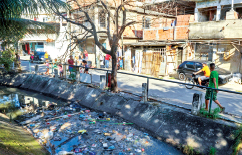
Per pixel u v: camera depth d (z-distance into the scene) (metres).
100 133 6.79
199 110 6.45
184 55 15.62
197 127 6.04
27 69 17.69
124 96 8.92
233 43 13.28
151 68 16.66
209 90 6.40
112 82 9.84
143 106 7.85
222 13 16.08
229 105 7.95
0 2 5.59
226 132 5.46
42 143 6.19
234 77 13.55
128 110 8.16
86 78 11.40
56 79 12.76
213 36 14.50
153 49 17.12
